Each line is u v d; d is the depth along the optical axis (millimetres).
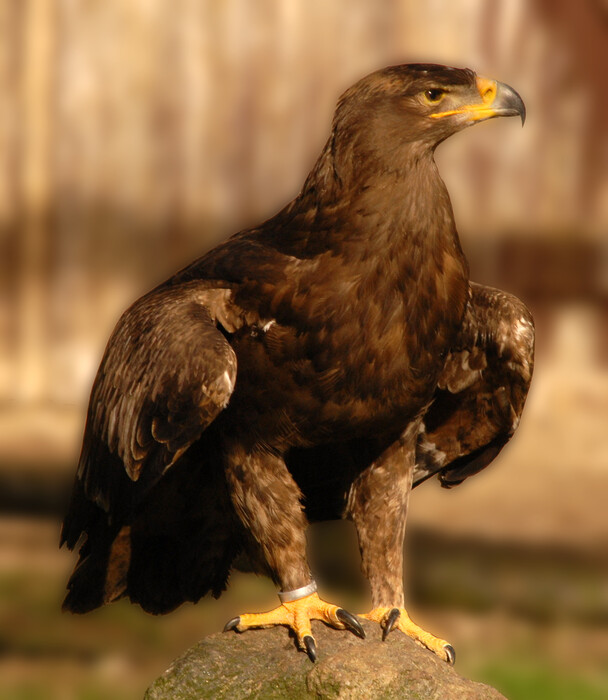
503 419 7703
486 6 18312
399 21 18406
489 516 15312
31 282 19375
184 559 7730
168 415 6625
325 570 14656
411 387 6809
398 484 7215
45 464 16641
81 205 19266
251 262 6773
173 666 6625
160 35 18938
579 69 18297
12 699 10875
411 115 6684
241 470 6969
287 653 6613
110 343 7133
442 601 13531
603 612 13273
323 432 6906
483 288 7539
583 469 16406
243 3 18781
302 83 18734
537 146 18438
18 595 13406
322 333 6629
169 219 19141
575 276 18484
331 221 6676
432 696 6328
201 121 18984
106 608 13766
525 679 11422
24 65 19172
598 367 18500
